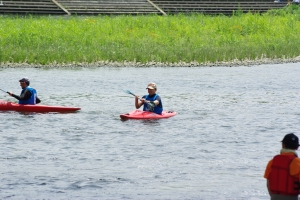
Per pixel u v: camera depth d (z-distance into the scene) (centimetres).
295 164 2409
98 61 9850
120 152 4081
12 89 7131
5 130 4772
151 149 4175
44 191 3212
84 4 15450
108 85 7506
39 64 9550
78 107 5822
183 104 6184
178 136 4606
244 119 5362
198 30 12700
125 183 3375
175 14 15912
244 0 18175
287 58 10931
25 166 3700
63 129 4841
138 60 9962
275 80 8200
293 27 13838
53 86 7350
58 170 3619
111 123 5103
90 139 4488
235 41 11625
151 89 5384
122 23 12938
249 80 8156
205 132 4772
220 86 7569
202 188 3294
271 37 12412
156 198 3127
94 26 12400
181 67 9700
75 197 3125
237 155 4016
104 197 3131
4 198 3088
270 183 2462
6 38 10525
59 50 10012
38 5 14688
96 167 3694
